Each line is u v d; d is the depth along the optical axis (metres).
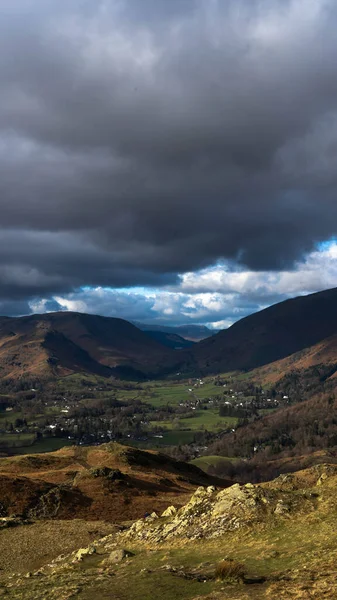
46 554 48.88
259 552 26.84
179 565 26.95
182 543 32.78
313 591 17.98
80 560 34.47
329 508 31.83
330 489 36.03
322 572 20.59
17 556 48.72
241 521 32.94
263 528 31.12
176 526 36.38
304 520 30.75
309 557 23.70
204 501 38.53
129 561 30.69
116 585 23.44
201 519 35.72
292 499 35.09
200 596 19.89
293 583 19.81
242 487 38.44
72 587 24.25
